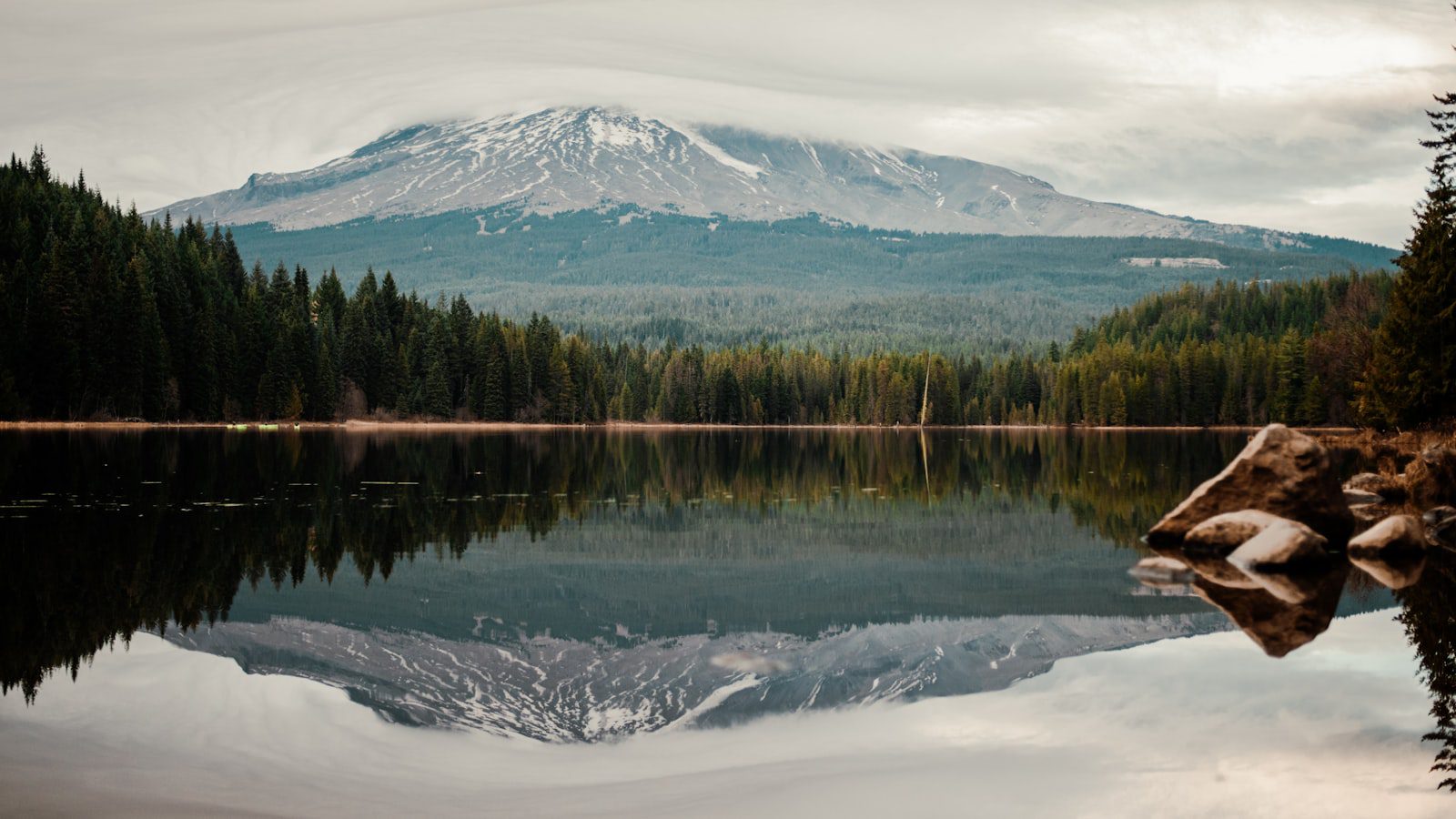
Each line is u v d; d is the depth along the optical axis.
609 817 11.41
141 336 106.50
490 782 12.61
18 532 31.27
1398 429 75.56
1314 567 26.55
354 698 16.12
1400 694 15.66
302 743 14.01
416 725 14.84
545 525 36.53
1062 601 23.48
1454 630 19.83
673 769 13.04
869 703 15.88
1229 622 20.75
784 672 17.77
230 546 29.95
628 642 19.92
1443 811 11.38
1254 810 11.45
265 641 19.58
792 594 24.78
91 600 22.53
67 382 100.44
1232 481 30.22
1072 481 56.16
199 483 47.81
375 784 12.48
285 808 11.70
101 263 106.75
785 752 13.68
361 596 23.89
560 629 21.06
